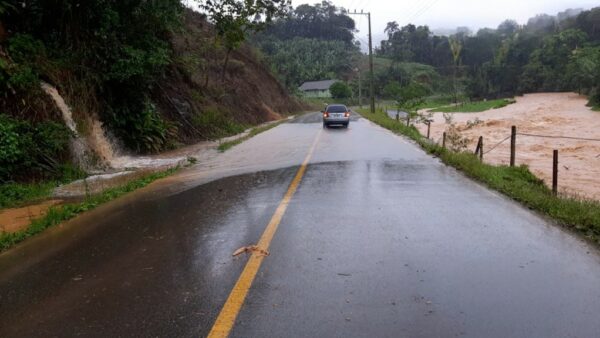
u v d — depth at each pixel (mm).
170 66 25969
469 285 4559
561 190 11633
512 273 4871
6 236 6875
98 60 17000
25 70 13148
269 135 25594
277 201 8562
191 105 26891
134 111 18531
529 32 147000
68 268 5414
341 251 5609
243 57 54688
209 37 39781
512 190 9047
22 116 12758
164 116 22953
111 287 4746
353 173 11703
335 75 132625
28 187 11297
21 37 14391
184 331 3760
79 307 4293
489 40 148750
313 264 5184
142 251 5902
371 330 3693
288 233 6422
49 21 16156
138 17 18141
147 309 4184
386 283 4621
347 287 4539
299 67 126188
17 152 11578
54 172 12680
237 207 8188
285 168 12930
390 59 153375
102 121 17094
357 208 7855
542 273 4867
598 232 6273
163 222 7355
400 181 10508
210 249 5840
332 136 23594
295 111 70000
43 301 4488
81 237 6754
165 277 4945
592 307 4070
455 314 3953
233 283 4703
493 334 3625
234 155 17156
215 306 4188
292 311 4051
